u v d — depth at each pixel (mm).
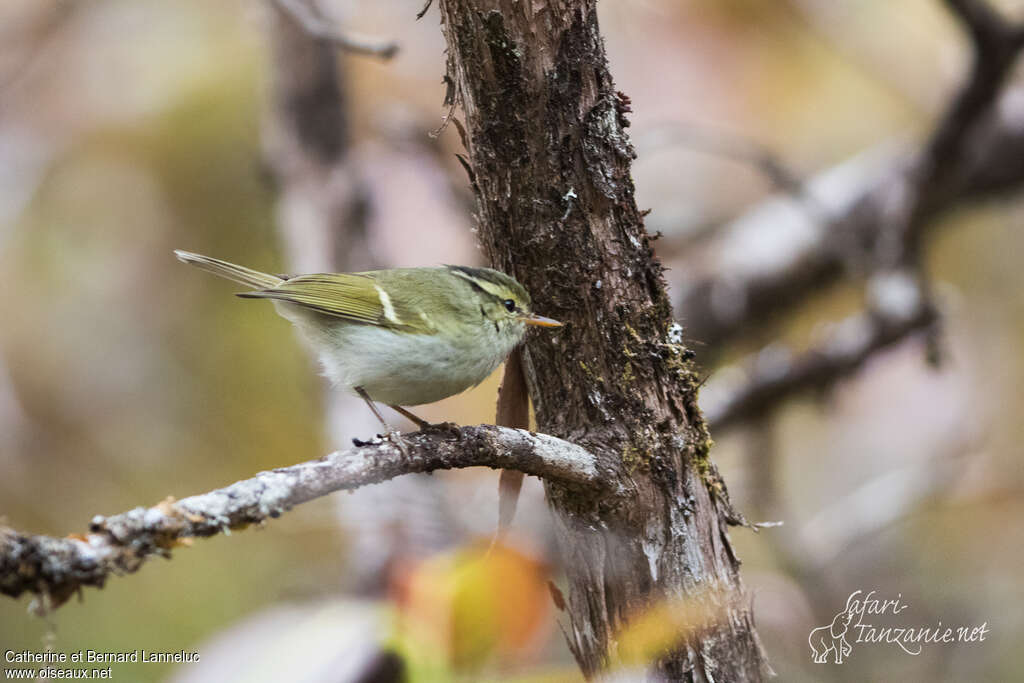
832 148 14031
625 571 5684
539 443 5340
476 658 4609
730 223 13766
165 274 12383
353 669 4633
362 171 11539
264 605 10594
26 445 11773
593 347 5680
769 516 11781
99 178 12219
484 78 5418
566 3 5316
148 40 12289
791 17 12602
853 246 11836
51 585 3803
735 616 5816
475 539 6371
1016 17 12227
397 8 12406
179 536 4164
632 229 5676
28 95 12180
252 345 12375
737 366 13164
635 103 12414
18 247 11977
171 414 12273
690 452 5785
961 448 13570
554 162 5469
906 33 13680
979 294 14180
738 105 12758
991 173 12523
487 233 5898
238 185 12383
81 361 12078
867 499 12562
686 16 12336
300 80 11852
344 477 4723
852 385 12883
